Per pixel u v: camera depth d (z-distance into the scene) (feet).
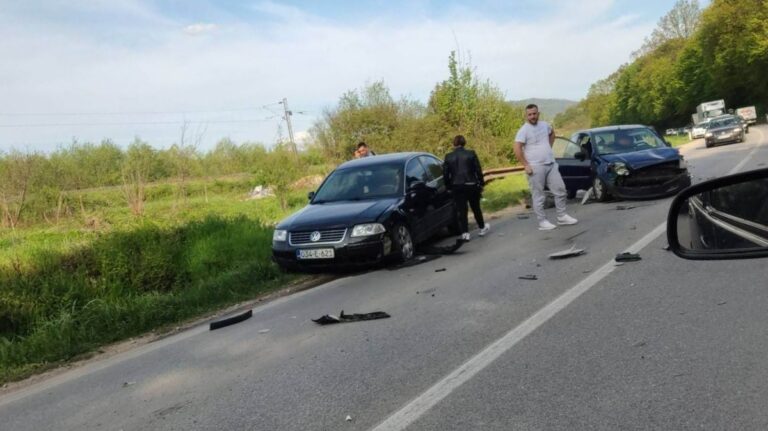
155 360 18.43
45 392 16.99
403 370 14.23
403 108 119.65
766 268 19.15
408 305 20.42
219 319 23.15
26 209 71.46
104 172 87.10
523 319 17.16
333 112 118.93
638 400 11.25
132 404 14.46
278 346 17.65
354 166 34.27
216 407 13.39
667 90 295.69
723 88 226.17
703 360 12.69
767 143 88.63
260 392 13.94
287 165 66.33
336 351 16.31
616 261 22.95
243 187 118.93
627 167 39.58
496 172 69.36
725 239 7.80
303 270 28.53
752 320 14.67
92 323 23.88
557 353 14.16
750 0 178.60
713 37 202.39
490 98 91.20
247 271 29.30
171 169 77.77
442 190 35.73
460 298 20.45
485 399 12.08
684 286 18.38
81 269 30.78
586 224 33.27
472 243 32.96
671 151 40.40
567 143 48.91
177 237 35.53
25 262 31.53
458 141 33.86
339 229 27.66
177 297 26.68
